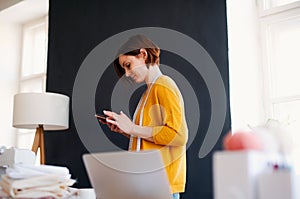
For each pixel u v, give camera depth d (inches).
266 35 112.3
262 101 109.5
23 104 110.1
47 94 111.3
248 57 110.6
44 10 171.9
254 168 30.6
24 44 184.4
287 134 34.6
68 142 134.3
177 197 78.6
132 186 48.4
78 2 143.7
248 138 32.1
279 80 109.3
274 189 29.7
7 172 51.2
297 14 106.3
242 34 111.1
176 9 116.9
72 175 130.3
